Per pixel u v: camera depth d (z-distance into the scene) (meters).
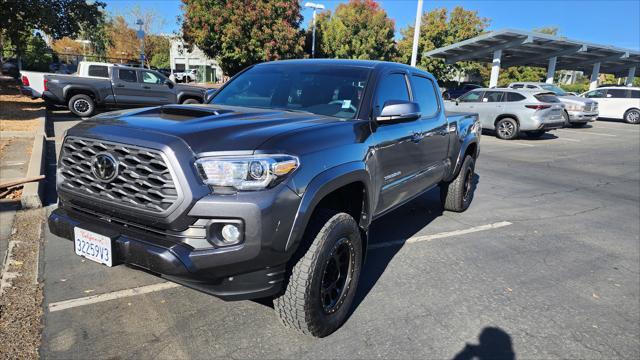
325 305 2.87
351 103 3.46
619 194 7.67
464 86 30.81
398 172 3.82
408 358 2.77
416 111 3.35
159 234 2.45
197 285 2.47
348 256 3.01
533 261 4.46
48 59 34.47
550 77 25.94
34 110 14.13
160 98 15.03
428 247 4.68
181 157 2.32
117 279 3.57
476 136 5.97
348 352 2.80
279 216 2.40
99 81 13.88
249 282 2.47
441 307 3.42
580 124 20.11
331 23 33.72
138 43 51.31
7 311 3.02
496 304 3.52
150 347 2.75
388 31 33.50
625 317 3.43
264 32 26.05
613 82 66.19
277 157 2.41
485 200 6.85
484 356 2.85
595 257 4.66
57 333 2.83
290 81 3.85
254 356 2.71
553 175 9.14
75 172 2.74
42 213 4.91
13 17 17.95
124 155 2.49
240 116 2.95
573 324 3.29
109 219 2.63
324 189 2.65
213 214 2.30
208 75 51.12
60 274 3.59
